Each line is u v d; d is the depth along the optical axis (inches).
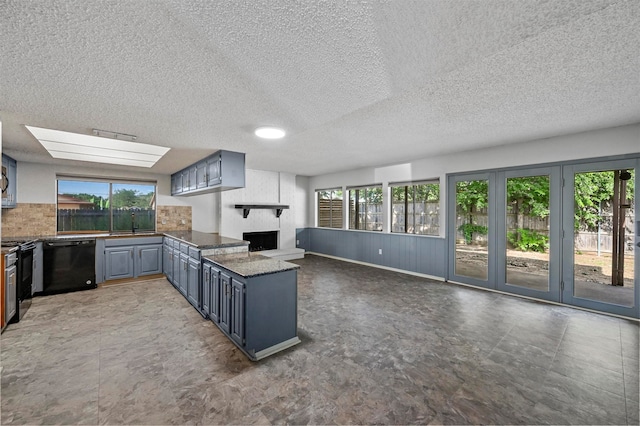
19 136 118.6
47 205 177.9
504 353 93.7
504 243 159.8
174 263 169.0
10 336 105.0
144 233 197.3
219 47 56.7
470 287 172.7
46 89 75.2
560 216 139.9
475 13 47.1
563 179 138.1
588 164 130.6
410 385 76.7
